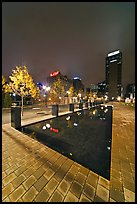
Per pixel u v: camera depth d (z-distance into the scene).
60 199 2.51
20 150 4.79
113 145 5.48
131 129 8.47
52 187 2.83
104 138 8.27
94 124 12.61
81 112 20.80
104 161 5.17
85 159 5.30
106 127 11.35
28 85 17.80
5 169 3.50
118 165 3.85
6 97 26.98
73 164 3.86
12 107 8.66
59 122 13.05
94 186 2.90
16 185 2.87
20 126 8.74
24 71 16.83
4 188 2.77
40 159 4.12
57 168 3.61
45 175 3.26
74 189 2.78
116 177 3.26
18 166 3.67
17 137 6.35
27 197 2.54
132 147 5.27
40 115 14.87
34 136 7.93
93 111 23.09
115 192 2.73
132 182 3.08
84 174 3.35
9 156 4.28
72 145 7.00
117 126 9.41
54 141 7.43
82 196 2.60
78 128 10.95
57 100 53.72
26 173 3.33
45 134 8.60
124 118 13.66
